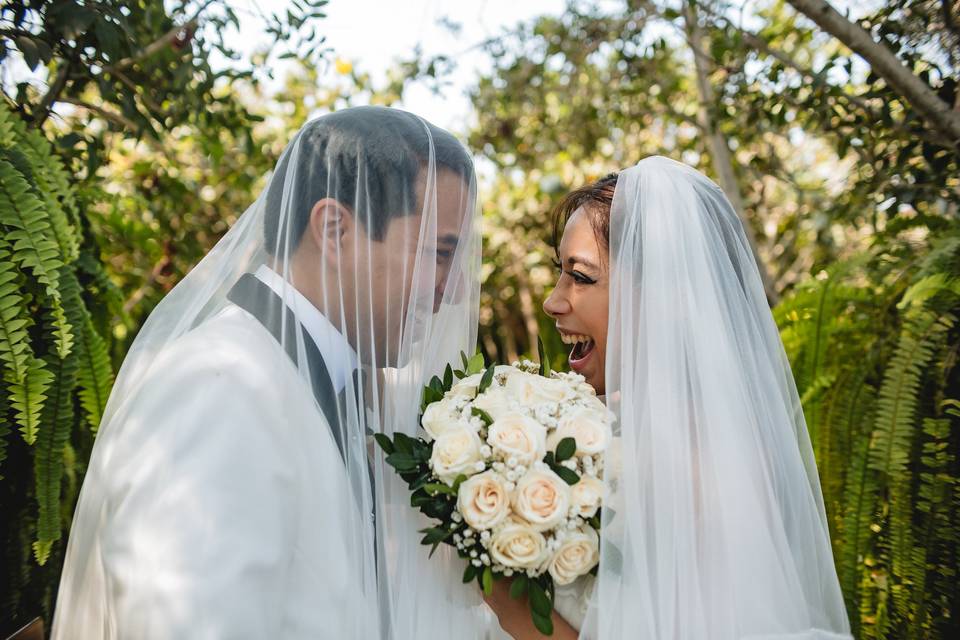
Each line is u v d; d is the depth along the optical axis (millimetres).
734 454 1394
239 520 1147
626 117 4156
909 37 2311
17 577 1719
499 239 5883
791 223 4125
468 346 1648
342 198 1423
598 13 4000
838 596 1518
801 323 2459
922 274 2102
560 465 1366
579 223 1793
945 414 2039
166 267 3418
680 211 1513
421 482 1356
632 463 1380
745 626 1327
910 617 2012
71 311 1722
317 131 1474
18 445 1697
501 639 1630
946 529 1963
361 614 1293
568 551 1322
